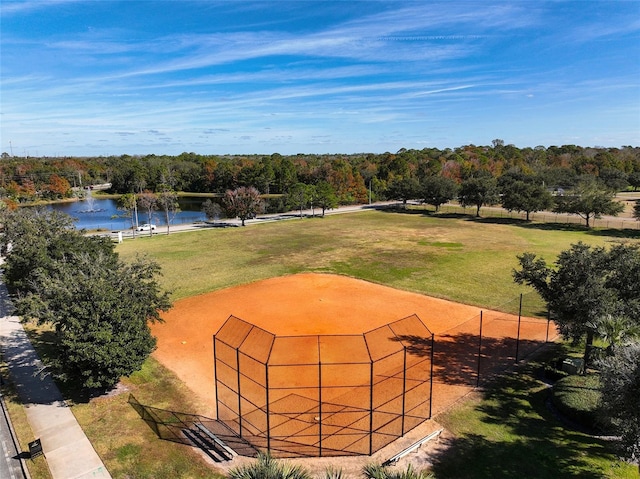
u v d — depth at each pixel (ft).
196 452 49.75
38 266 87.25
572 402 55.16
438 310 98.27
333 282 122.11
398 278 125.39
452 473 45.16
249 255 157.38
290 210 296.51
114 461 48.16
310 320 92.12
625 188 386.32
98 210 343.87
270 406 58.03
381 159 571.28
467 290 113.19
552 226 222.07
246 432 52.80
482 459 47.44
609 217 253.24
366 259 149.48
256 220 252.42
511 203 242.37
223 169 458.91
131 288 65.36
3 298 109.91
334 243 179.22
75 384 66.03
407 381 64.85
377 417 55.31
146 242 184.85
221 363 72.02
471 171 410.93
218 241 186.09
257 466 38.01
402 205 323.57
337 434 51.83
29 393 63.67
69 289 60.18
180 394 62.95
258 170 423.23
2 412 58.70
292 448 49.57
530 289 112.68
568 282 63.98
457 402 59.36
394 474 38.32
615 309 57.62
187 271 134.51
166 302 69.97
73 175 488.44
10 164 470.39
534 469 45.68
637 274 59.62
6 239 104.47
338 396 60.29
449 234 199.41
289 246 173.68
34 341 83.15
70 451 49.98
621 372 39.29
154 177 428.56
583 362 64.95
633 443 38.96
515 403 59.36
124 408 59.31
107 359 55.42
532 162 504.43
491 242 177.99
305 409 57.21
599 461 46.85
